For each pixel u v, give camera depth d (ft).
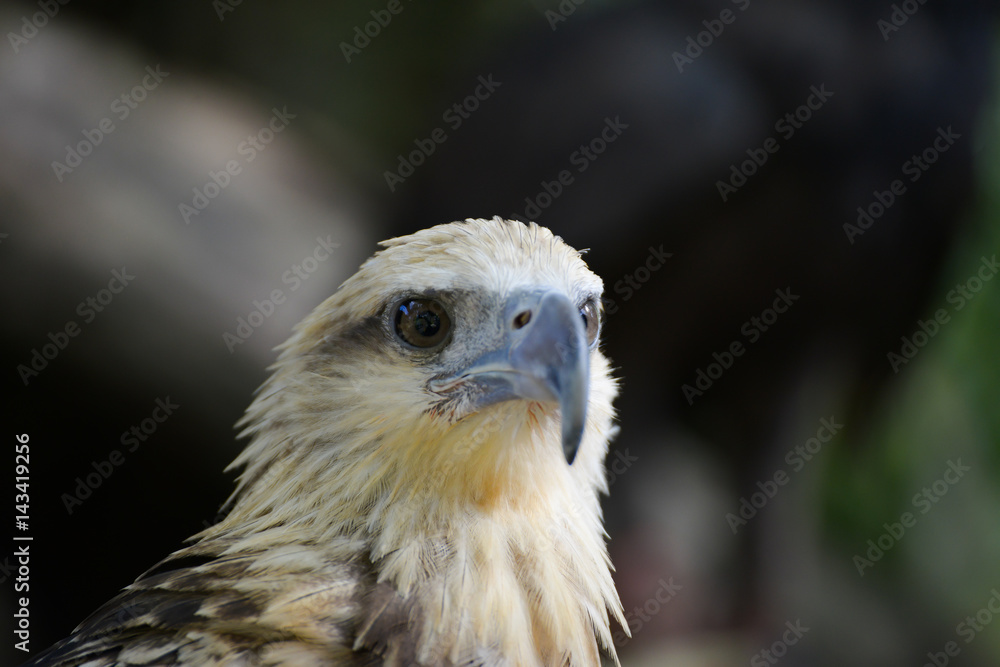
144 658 16.26
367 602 16.80
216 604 16.65
